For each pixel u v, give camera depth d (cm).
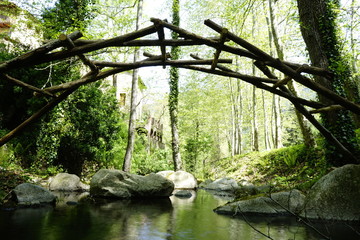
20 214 548
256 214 610
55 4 1095
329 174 600
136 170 1706
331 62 821
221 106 2398
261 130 3341
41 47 284
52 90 337
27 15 1116
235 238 423
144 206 731
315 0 869
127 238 414
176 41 319
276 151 1542
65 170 1305
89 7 1114
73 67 1229
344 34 854
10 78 310
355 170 564
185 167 2277
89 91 1348
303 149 1258
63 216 551
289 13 1311
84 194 930
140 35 306
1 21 1466
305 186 762
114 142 1512
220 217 590
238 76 390
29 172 1084
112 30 1162
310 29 832
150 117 2261
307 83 365
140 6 1292
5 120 1158
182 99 2444
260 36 1700
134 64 368
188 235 439
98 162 1486
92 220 526
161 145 2984
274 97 1698
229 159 2084
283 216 595
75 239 400
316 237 426
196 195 1062
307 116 457
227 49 329
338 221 525
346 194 557
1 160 985
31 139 1170
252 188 941
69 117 1283
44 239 394
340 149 529
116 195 870
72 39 300
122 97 2612
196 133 2431
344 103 376
